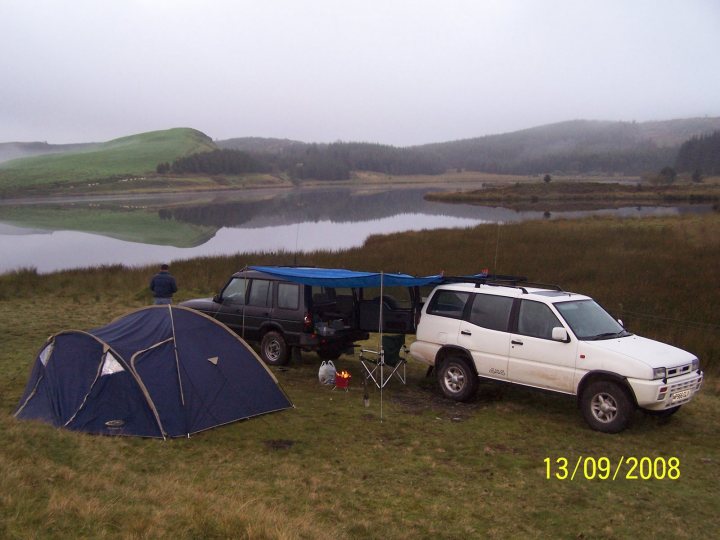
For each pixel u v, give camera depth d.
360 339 11.41
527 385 8.88
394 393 10.01
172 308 8.79
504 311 9.21
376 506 5.84
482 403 9.52
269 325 11.45
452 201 116.94
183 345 8.38
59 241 49.28
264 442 7.62
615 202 95.81
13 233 57.59
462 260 24.88
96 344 8.10
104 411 7.80
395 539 5.15
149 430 7.68
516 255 25.77
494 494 6.22
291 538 4.63
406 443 7.69
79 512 4.67
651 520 5.74
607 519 5.73
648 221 43.19
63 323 14.85
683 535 5.45
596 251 26.59
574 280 20.14
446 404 9.44
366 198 133.12
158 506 5.16
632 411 8.05
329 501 5.90
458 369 9.52
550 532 5.45
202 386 8.22
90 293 19.64
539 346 8.72
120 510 4.85
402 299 11.09
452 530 5.39
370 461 7.04
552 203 99.06
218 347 8.70
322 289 11.53
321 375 10.38
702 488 6.52
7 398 8.93
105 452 6.83
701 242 29.61
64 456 6.38
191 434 7.80
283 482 6.31
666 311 15.74
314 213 87.00
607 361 8.16
